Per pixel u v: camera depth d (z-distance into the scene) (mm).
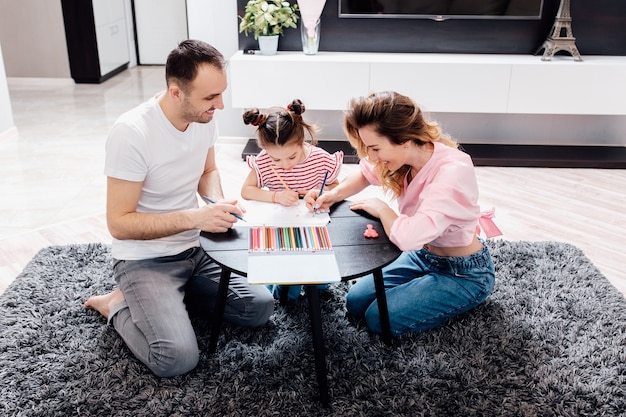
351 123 1652
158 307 1670
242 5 3572
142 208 1767
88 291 2090
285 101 3461
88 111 4684
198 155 1789
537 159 3434
